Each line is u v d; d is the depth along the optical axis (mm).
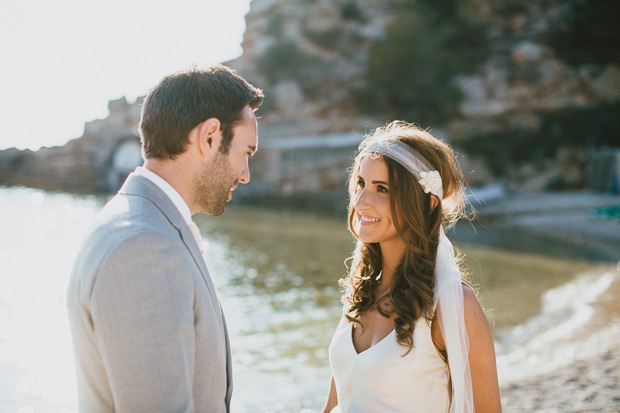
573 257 14945
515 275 12070
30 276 11102
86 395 1495
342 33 44594
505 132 34719
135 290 1343
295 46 42125
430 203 1977
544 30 39562
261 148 34719
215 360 1505
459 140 35062
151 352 1332
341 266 13266
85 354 1455
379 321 1994
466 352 1764
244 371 6070
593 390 4652
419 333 1850
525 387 4977
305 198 30641
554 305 9102
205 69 1610
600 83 35062
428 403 1847
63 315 8094
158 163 1581
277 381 5734
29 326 7453
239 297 9859
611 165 29531
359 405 1907
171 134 1545
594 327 7484
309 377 5863
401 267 1961
